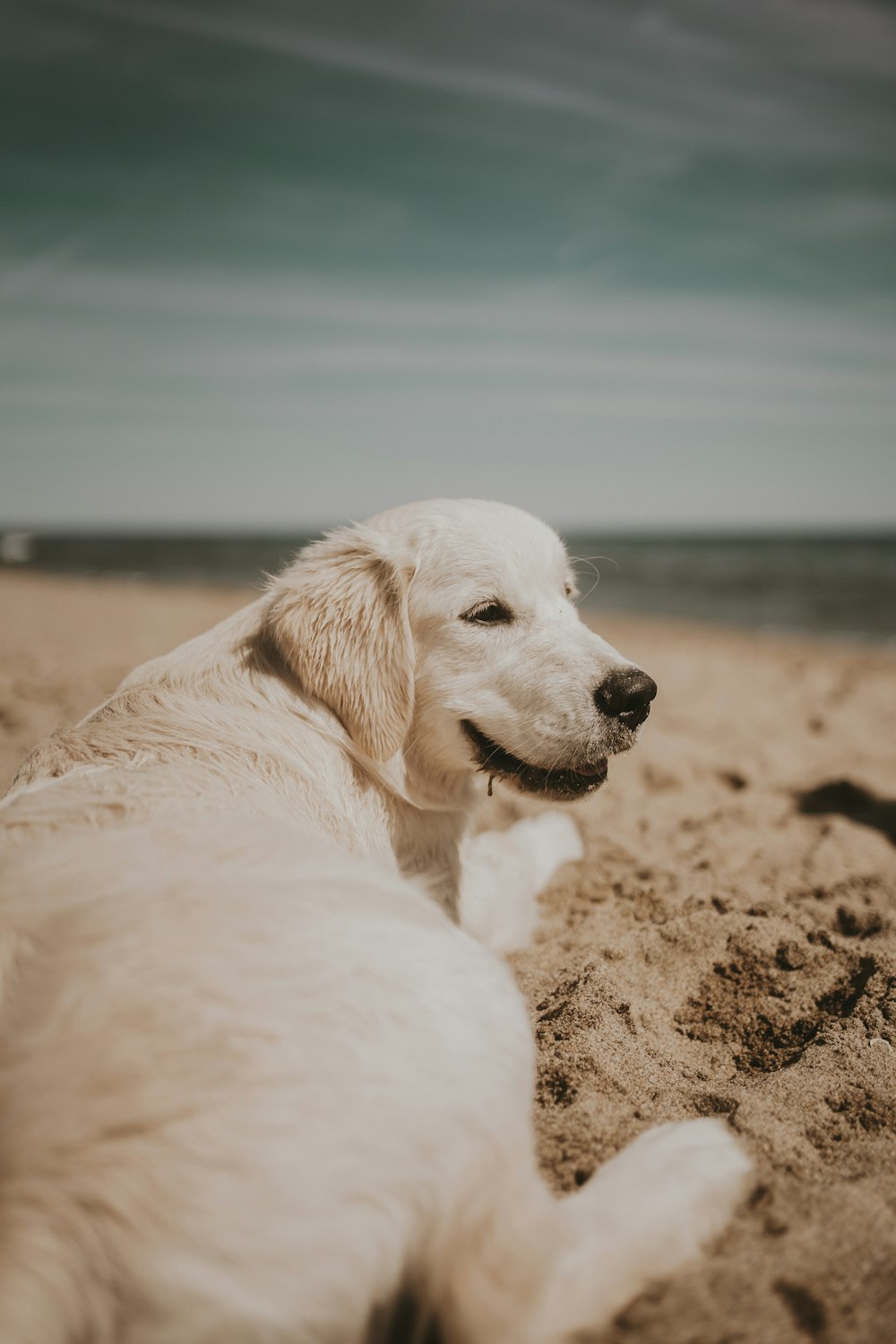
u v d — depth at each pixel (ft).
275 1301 0.95
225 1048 1.09
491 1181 1.13
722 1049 2.07
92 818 1.58
